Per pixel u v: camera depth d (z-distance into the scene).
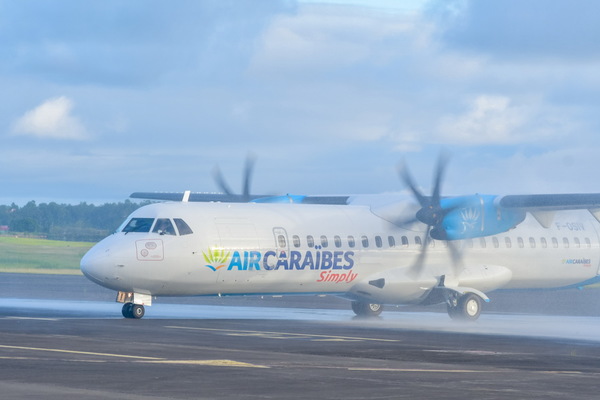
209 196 115.00
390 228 97.62
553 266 107.50
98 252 82.50
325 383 42.06
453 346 62.97
